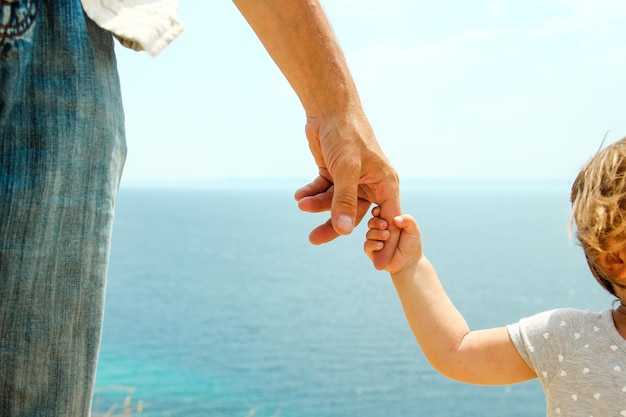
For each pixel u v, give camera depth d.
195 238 157.00
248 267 110.69
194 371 47.12
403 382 49.25
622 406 1.33
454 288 89.31
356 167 1.58
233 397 40.91
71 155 1.06
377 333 66.06
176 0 1.24
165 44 1.18
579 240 1.50
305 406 40.66
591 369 1.38
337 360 54.84
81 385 1.08
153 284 90.12
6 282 1.00
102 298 1.12
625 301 1.40
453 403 44.47
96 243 1.09
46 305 1.03
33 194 1.01
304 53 1.56
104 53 1.14
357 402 42.88
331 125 1.59
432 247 142.12
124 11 1.15
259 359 53.12
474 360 1.58
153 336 58.94
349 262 121.94
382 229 1.70
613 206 1.38
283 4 1.51
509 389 49.97
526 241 163.25
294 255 129.88
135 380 42.94
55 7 1.07
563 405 1.41
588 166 1.49
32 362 1.03
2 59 0.99
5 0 0.99
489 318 69.44
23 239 1.01
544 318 1.50
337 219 1.56
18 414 1.02
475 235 176.38
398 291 1.73
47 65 1.05
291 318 71.94
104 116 1.11
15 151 1.01
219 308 75.44
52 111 1.04
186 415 34.75
